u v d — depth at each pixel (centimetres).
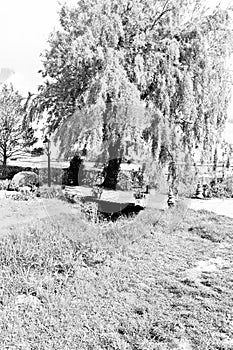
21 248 521
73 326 348
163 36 997
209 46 1029
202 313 390
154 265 539
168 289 451
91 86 823
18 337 324
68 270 475
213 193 1329
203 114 977
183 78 930
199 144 997
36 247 532
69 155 760
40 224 671
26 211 863
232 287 468
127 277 482
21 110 1389
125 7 1000
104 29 895
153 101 924
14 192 1239
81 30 966
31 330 336
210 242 684
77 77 981
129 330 347
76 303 394
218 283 479
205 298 430
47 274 459
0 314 361
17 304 386
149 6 1041
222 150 1163
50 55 1148
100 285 442
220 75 1020
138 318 373
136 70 890
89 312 378
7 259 486
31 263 481
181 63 976
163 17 1015
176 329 354
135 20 992
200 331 353
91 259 530
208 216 927
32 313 367
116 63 835
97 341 326
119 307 395
